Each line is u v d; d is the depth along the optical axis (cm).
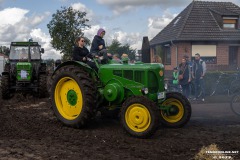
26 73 1439
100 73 808
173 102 819
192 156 568
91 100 769
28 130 776
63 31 2636
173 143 652
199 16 2722
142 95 740
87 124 795
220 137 704
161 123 812
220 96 1485
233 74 1566
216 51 2612
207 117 951
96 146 635
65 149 613
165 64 2822
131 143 657
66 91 830
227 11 2747
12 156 567
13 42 1584
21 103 1274
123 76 781
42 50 1606
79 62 809
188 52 2580
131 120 711
